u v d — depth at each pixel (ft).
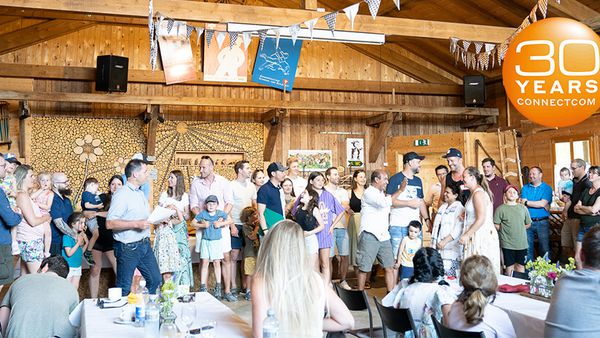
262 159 31.60
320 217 17.89
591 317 7.20
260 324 6.48
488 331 8.64
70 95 25.90
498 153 30.63
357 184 22.38
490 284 8.70
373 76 33.88
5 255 13.08
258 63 29.71
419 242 18.83
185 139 30.37
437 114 33.32
